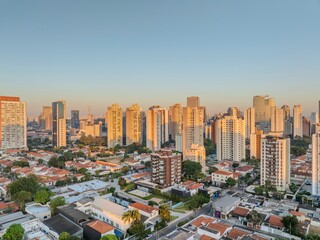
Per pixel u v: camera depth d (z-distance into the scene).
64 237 92.25
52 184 178.00
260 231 107.88
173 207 135.88
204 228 103.38
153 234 104.94
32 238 98.62
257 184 174.88
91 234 98.31
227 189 169.38
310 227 109.50
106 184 174.38
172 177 172.62
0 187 163.00
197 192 155.25
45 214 121.25
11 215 118.50
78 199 143.25
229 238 96.81
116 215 111.44
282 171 156.50
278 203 137.38
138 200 147.50
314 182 144.00
